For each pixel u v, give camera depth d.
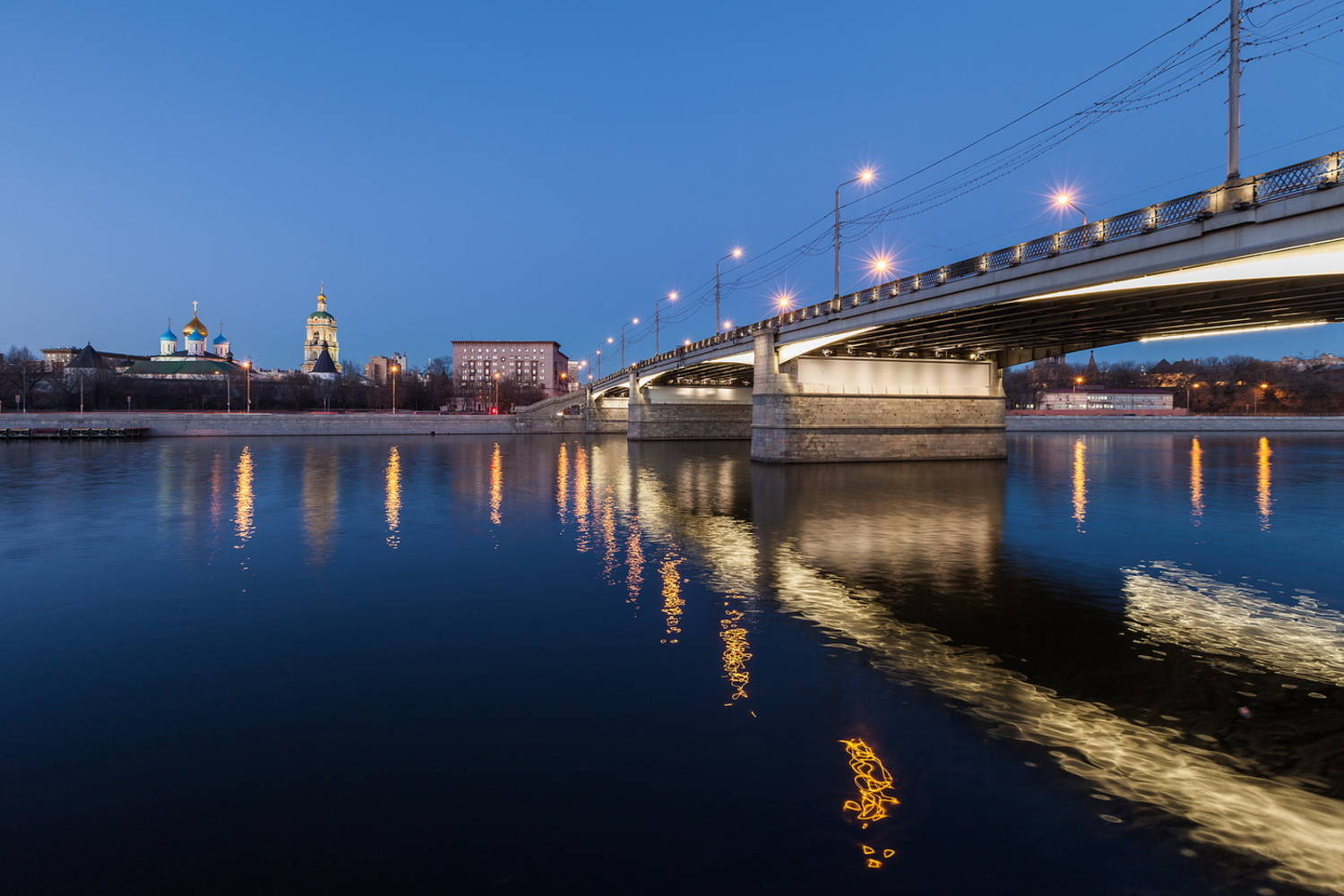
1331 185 16.03
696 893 5.66
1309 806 6.97
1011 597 15.01
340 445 70.94
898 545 20.77
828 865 6.03
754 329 49.16
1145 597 15.02
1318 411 141.12
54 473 41.31
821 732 8.58
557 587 15.78
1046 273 25.33
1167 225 20.39
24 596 14.82
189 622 13.05
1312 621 13.26
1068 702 9.55
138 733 8.54
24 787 7.32
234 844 6.34
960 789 7.26
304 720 8.88
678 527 23.86
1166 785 7.38
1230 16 18.34
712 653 11.45
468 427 99.00
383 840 6.38
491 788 7.29
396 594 15.09
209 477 39.75
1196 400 148.88
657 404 81.75
